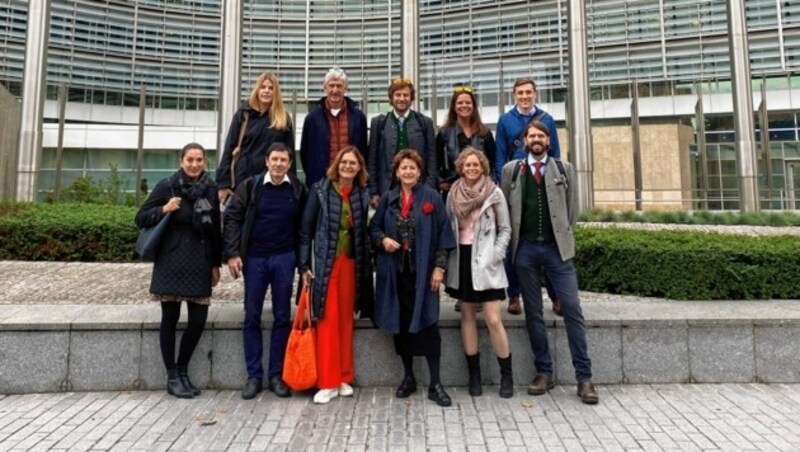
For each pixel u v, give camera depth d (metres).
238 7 12.82
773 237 6.61
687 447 3.50
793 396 4.44
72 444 3.53
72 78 25.02
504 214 4.42
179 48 27.42
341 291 4.51
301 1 27.59
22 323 4.58
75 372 4.61
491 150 5.28
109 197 19.44
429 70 27.59
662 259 5.80
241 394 4.55
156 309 5.10
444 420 3.97
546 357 4.61
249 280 4.48
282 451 3.44
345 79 5.10
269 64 27.12
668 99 25.44
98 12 25.72
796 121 24.02
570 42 14.87
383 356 4.83
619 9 26.53
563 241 4.41
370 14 27.38
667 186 23.02
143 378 4.66
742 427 3.81
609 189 23.36
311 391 4.59
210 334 4.75
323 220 4.45
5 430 3.77
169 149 24.31
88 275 6.95
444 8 27.91
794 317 4.81
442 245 4.33
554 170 4.52
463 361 4.86
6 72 23.91
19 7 24.38
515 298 5.13
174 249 4.33
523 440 3.61
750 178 14.92
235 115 5.12
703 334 4.83
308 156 5.22
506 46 26.59
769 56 24.67
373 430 3.78
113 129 23.81
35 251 7.95
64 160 23.12
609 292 6.14
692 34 25.23
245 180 4.62
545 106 25.64
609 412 4.12
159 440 3.60
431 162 5.10
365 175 4.62
